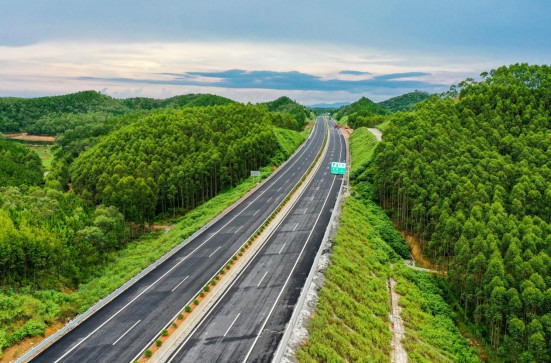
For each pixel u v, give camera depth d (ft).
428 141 293.43
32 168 461.78
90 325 131.34
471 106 351.25
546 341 145.07
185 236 221.05
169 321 132.87
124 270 187.52
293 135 572.10
